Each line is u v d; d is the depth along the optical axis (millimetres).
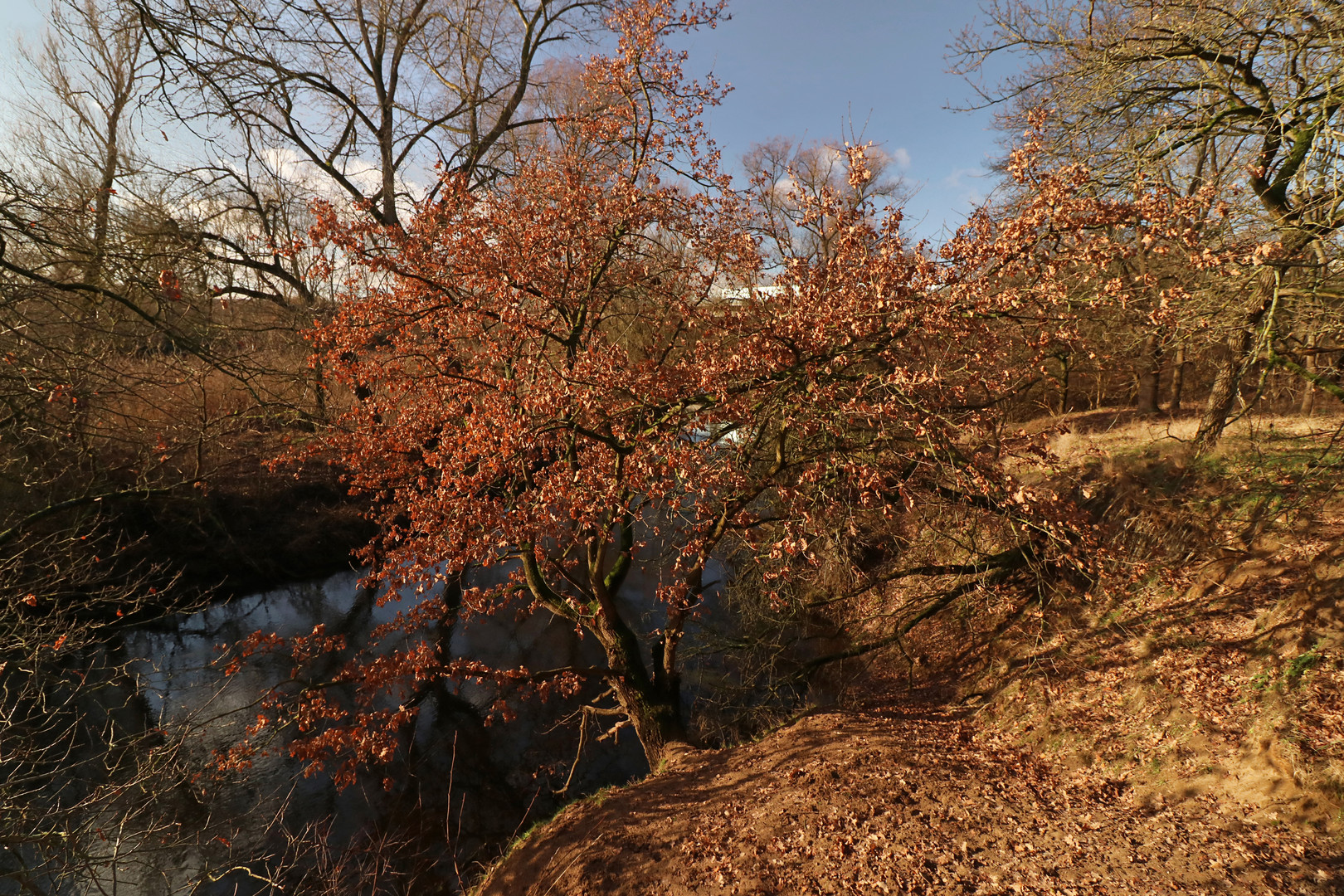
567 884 7078
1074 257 7234
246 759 8250
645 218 10273
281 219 17594
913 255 8016
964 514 10500
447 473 8219
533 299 10227
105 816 8211
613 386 7930
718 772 8961
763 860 6863
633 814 8180
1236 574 8914
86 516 11133
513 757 11484
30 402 7918
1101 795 7113
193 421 11336
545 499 7551
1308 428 11578
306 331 10711
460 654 14570
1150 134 9961
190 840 8805
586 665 14016
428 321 10773
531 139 17781
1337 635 7055
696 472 7160
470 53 19047
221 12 6707
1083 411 19656
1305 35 8258
